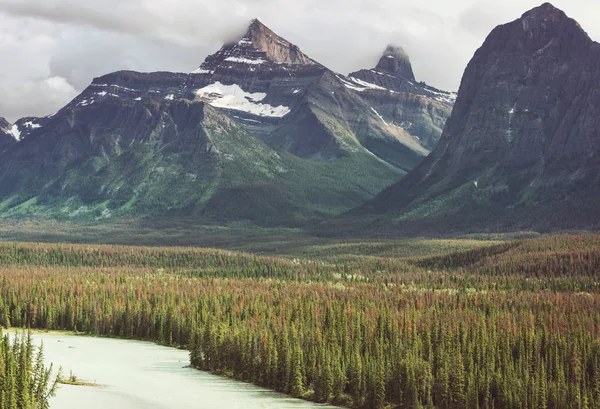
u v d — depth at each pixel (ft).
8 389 545.44
